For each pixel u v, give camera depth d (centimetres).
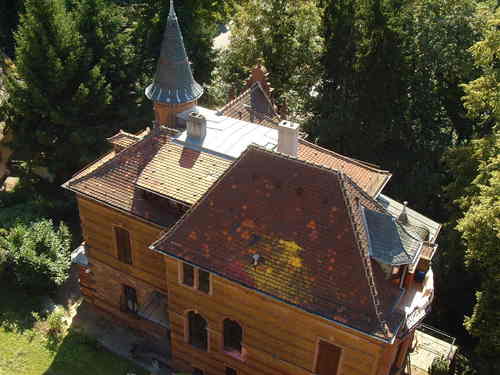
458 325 3994
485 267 3469
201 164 2916
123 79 4803
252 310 2520
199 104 5578
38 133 4278
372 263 2358
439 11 4625
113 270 3278
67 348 3180
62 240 3784
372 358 2270
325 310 2262
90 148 4544
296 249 2389
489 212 3050
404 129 4897
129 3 6141
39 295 3512
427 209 4812
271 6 5159
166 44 3434
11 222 3859
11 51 5953
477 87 3906
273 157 2506
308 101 5253
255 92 4094
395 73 4503
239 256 2483
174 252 2581
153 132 3133
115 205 2962
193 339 2925
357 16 4828
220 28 8412
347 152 5038
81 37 4453
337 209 2344
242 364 2748
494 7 5344
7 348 3095
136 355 3197
